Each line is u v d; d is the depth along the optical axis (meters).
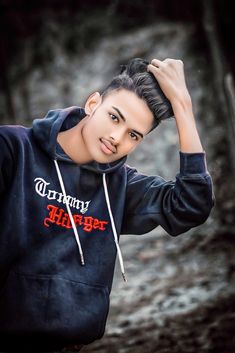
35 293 2.23
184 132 2.35
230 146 8.29
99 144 2.26
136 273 6.65
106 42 11.12
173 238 7.29
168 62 2.38
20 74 10.71
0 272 2.25
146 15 11.34
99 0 11.74
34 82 10.57
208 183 2.35
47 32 11.22
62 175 2.32
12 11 11.10
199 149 2.36
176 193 2.37
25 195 2.26
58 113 2.36
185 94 2.36
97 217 2.36
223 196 7.80
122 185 2.43
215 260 6.73
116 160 2.39
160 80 2.32
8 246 2.22
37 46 11.03
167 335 5.14
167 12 11.23
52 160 2.32
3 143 2.26
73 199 2.33
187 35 10.64
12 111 10.17
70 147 2.34
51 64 10.81
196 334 5.11
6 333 2.25
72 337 2.28
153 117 2.31
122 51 10.82
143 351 4.92
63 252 2.28
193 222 2.39
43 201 2.28
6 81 10.51
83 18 11.49
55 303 2.24
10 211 2.23
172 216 2.38
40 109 10.09
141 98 2.27
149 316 5.59
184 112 2.35
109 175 2.42
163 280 6.43
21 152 2.27
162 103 2.30
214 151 8.41
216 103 9.20
